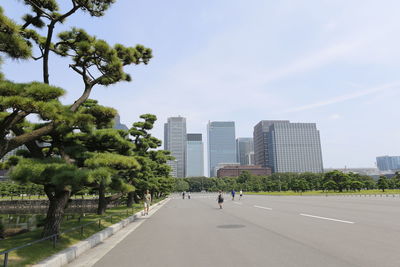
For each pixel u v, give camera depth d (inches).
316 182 4156.0
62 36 465.7
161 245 396.2
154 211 1109.7
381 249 322.0
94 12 420.5
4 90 279.3
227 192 5531.5
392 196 2017.7
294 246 353.4
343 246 343.0
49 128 338.0
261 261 284.7
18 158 481.4
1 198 3390.7
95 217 733.9
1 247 342.3
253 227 546.9
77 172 341.4
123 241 443.5
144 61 568.7
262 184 4948.3
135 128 1048.2
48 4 420.5
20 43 301.0
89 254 351.3
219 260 295.3
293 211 884.6
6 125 291.0
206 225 612.1
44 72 407.2
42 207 2635.3
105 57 436.1
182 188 5595.5
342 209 898.1
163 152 1684.3
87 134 494.0
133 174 932.6
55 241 336.8
